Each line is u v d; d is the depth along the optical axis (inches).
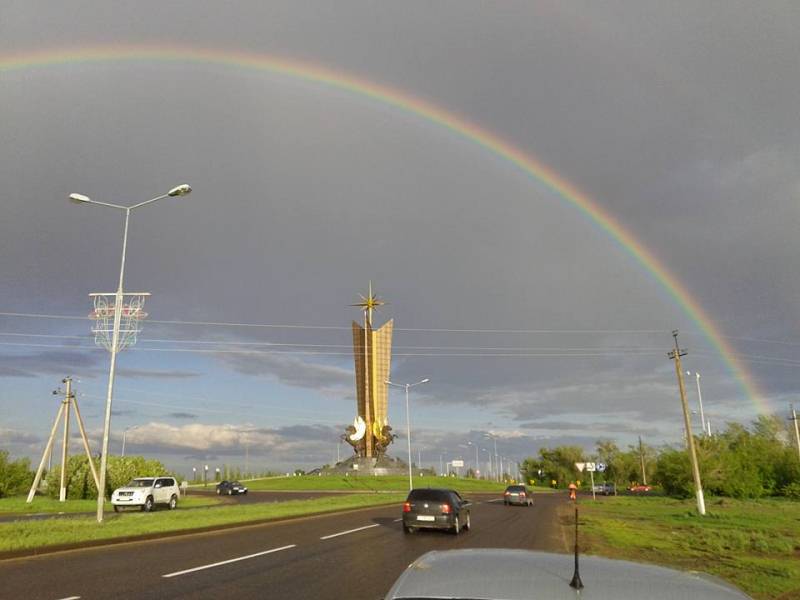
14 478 2278.5
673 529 1058.1
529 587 112.3
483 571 122.6
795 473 2709.2
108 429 980.6
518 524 1137.4
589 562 131.7
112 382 1002.1
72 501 1930.4
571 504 2108.8
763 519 1343.5
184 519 1005.8
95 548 666.2
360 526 1022.4
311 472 4793.3
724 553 728.3
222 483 2938.0
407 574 126.3
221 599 396.5
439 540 806.5
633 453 4842.5
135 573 496.1
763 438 3024.1
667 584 115.0
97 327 1037.8
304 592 425.1
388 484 3954.2
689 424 1648.6
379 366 4645.7
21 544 601.9
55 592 408.2
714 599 108.2
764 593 486.3
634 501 2347.4
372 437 4635.8
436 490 925.2
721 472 2476.6
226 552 649.0
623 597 107.6
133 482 1582.2
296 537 826.8
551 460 6018.7
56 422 1978.3
